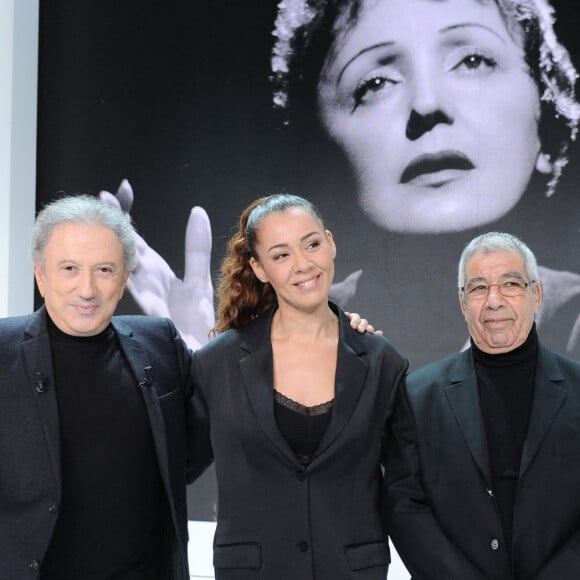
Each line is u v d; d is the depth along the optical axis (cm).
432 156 429
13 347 208
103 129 462
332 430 216
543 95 419
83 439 203
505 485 223
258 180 447
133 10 459
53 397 201
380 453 228
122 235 208
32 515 195
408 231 434
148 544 212
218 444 227
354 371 224
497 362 233
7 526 196
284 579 214
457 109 427
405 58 430
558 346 421
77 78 466
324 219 441
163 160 456
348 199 439
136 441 209
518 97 421
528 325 231
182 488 221
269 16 445
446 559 215
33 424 200
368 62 434
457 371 238
